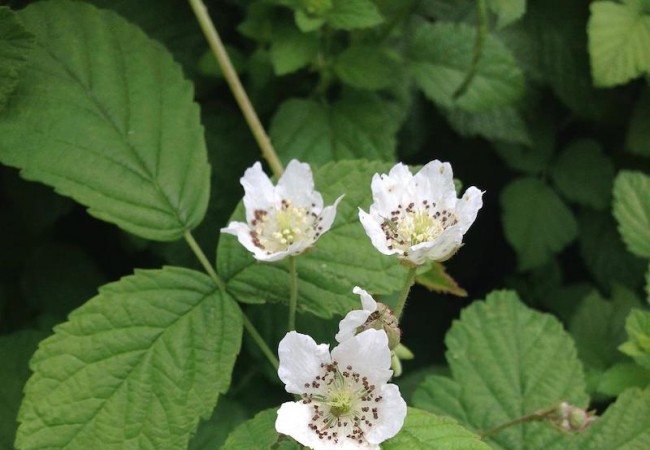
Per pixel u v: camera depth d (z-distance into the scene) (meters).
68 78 0.36
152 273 0.33
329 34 0.40
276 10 0.40
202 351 0.33
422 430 0.31
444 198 0.32
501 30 0.44
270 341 0.40
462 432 0.31
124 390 0.32
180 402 0.32
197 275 0.34
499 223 0.47
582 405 0.37
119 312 0.33
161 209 0.35
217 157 0.41
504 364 0.38
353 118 0.40
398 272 0.34
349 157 0.40
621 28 0.42
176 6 0.41
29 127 0.35
